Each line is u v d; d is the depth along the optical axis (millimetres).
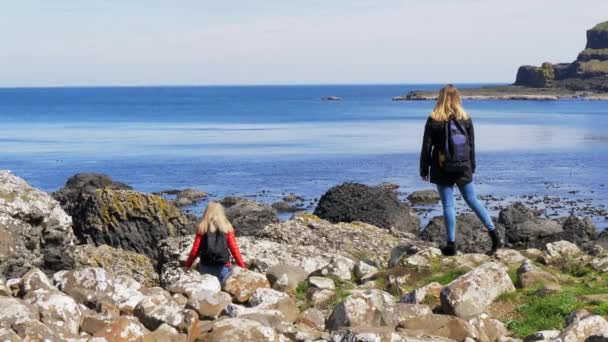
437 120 13281
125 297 10594
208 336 8938
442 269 13156
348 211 29516
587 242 25609
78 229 25688
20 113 165500
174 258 18422
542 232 25656
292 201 45812
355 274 14148
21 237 15805
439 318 9867
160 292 11203
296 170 61781
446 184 13570
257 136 98875
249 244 18016
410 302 11453
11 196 16203
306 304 12203
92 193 26172
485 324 9977
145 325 9602
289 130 111438
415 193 46156
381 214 29438
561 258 13758
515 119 145750
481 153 75812
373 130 111812
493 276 11133
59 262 16625
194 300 10297
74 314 9305
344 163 66875
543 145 84500
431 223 27828
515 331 10094
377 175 58469
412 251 14562
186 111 182625
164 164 65625
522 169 62000
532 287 11641
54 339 8297
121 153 74875
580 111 187000
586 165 65000
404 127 119188
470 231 25672
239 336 8812
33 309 8984
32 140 89625
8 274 15398
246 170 61875
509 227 26156
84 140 90375
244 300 11508
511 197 46750
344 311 10133
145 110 187125
